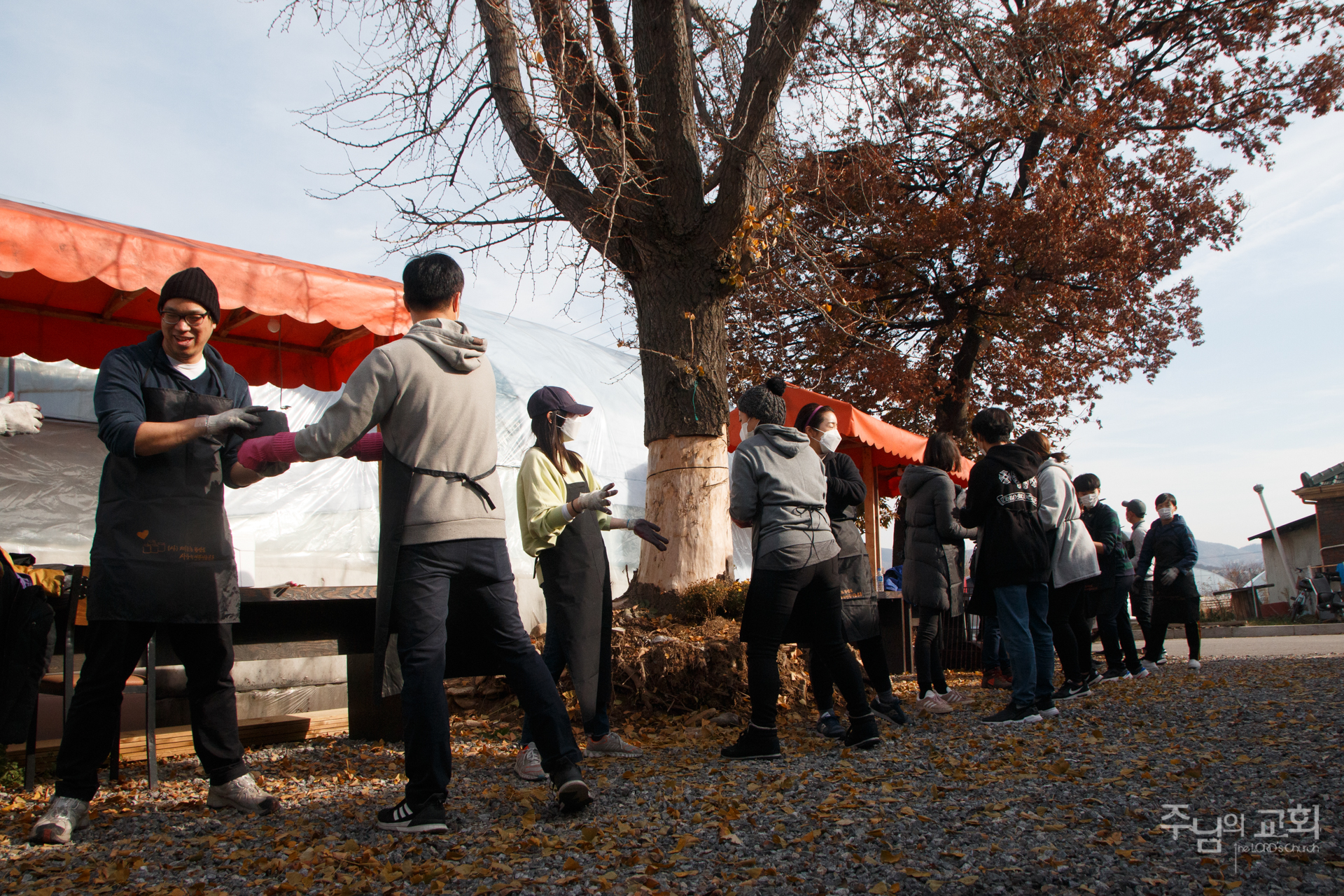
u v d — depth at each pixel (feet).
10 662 11.02
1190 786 10.55
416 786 9.57
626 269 22.94
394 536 9.69
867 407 57.41
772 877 7.79
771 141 23.27
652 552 21.72
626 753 14.28
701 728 17.17
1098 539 24.54
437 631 9.67
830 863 8.17
